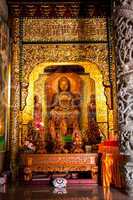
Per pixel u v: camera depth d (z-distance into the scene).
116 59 8.29
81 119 11.86
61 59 12.09
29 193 8.03
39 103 11.85
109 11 12.29
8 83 11.34
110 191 8.16
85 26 12.34
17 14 12.22
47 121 11.78
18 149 11.23
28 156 10.10
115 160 8.93
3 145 10.50
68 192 8.15
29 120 11.61
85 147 10.86
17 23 12.17
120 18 8.10
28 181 9.89
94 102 11.93
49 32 12.23
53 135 11.50
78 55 12.14
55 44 12.17
